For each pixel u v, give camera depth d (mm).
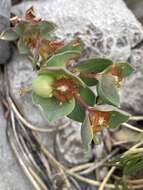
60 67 108
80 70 121
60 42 135
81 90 119
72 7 159
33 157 154
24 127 155
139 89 159
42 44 133
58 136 155
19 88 154
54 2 161
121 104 160
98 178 156
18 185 146
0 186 142
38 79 110
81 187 156
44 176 154
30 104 154
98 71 122
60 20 155
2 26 148
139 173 156
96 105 120
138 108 161
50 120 114
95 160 157
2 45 151
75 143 154
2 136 149
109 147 159
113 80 119
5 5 148
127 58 158
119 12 163
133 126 162
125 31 158
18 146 152
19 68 156
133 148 154
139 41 160
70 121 155
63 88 112
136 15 191
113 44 156
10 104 155
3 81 158
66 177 155
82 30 154
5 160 147
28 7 160
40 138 155
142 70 159
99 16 159
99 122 117
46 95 111
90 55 154
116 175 158
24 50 139
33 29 134
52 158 155
